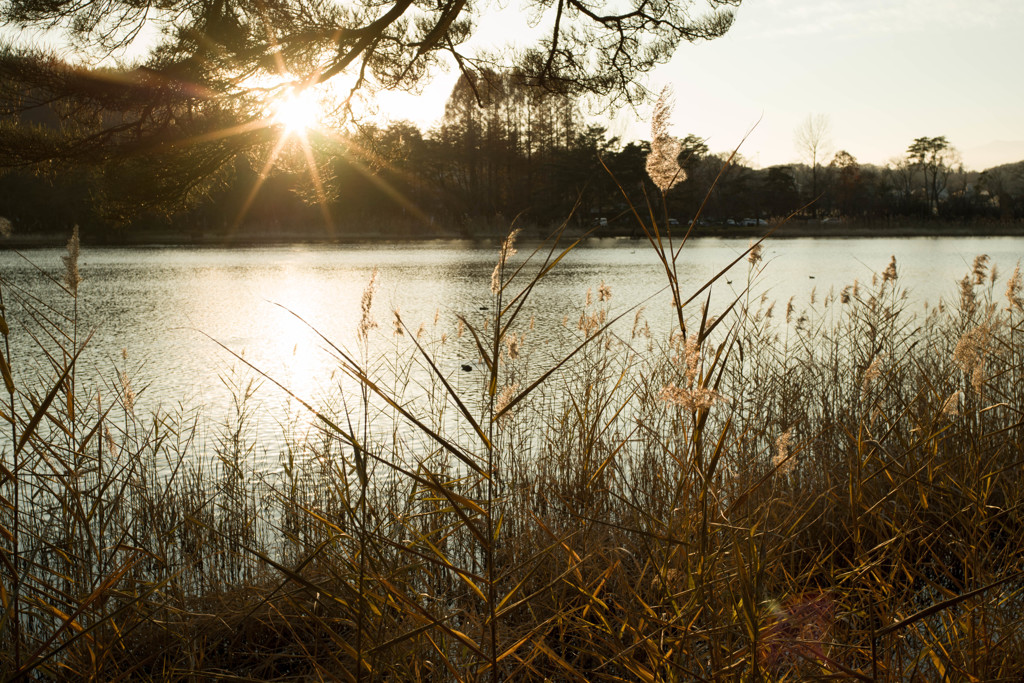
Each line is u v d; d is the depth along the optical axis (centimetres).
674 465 425
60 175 945
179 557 433
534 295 2158
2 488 379
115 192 931
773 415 548
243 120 921
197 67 864
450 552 400
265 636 346
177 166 922
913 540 322
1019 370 436
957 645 254
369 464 557
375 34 982
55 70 838
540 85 1237
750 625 194
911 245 4978
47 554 346
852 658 268
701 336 193
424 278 2756
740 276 2686
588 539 340
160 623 307
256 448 688
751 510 296
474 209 6066
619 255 4203
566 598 337
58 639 296
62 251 4097
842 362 698
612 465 410
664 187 198
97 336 1468
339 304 2011
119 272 3030
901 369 471
